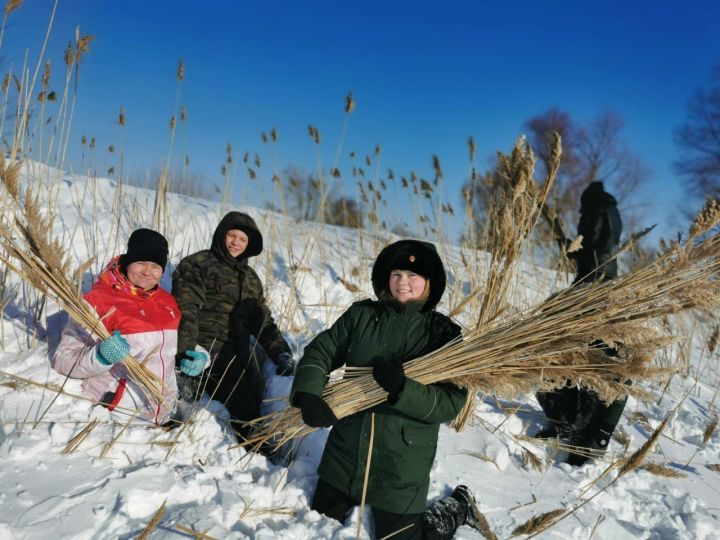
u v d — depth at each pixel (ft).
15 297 10.82
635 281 7.84
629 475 10.31
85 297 8.81
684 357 16.60
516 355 7.78
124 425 8.03
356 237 22.30
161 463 7.33
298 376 7.40
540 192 9.75
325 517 7.27
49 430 7.47
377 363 7.68
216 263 11.19
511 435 10.89
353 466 7.45
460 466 9.59
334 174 19.25
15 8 10.89
